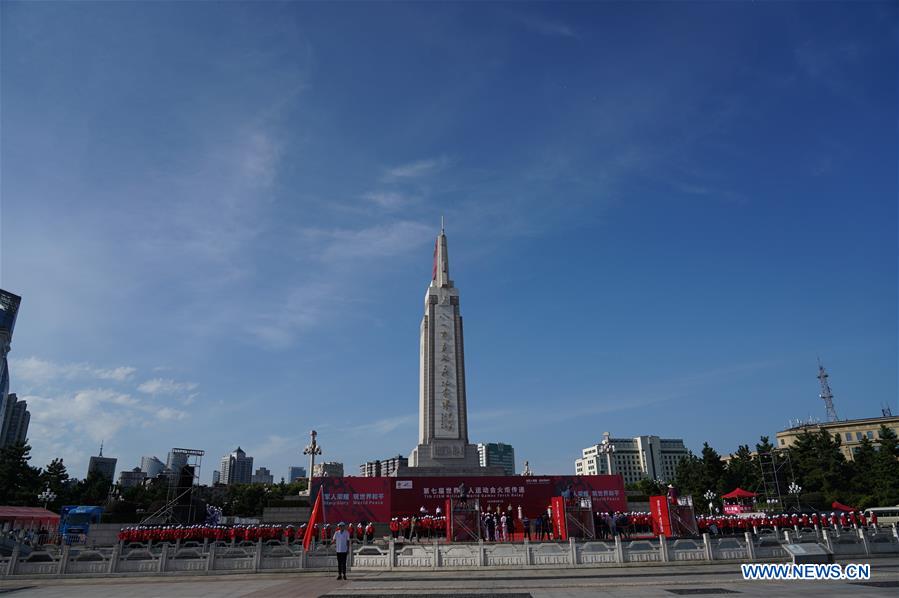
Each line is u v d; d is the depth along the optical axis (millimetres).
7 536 39469
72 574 28312
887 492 66812
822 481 73688
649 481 101562
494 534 38250
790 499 68250
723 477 78875
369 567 29297
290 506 49688
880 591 18328
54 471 79375
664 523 36250
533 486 52219
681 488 86250
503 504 51281
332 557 29844
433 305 64000
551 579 23328
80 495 83438
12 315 81625
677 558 29469
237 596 19844
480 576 25172
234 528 38969
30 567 28484
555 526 36906
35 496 70250
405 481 50844
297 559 29594
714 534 38125
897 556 31438
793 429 126312
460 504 38812
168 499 50656
